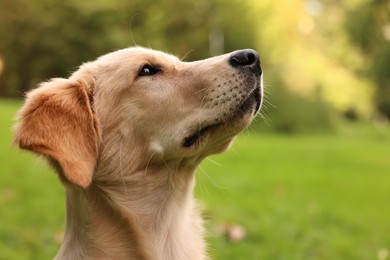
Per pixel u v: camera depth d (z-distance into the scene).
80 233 1.05
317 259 1.57
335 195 2.42
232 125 1.05
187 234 1.09
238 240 1.61
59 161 1.00
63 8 7.09
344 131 6.74
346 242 1.68
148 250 1.05
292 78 6.39
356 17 7.21
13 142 1.02
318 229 1.80
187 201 1.09
